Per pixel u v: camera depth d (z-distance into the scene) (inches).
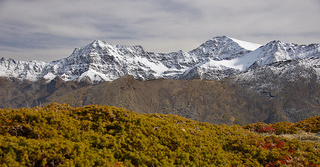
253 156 586.2
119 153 484.7
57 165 416.5
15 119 530.3
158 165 469.4
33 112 559.5
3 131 490.9
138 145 512.1
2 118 526.9
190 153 533.0
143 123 595.8
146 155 488.7
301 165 545.6
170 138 565.9
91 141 498.9
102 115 620.1
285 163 558.9
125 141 522.6
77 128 551.5
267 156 583.5
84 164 422.9
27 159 406.6
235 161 548.7
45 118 551.2
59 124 541.6
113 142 501.4
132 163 470.3
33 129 502.6
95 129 565.3
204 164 510.6
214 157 542.3
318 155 595.5
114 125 586.9
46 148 434.6
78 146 457.1
